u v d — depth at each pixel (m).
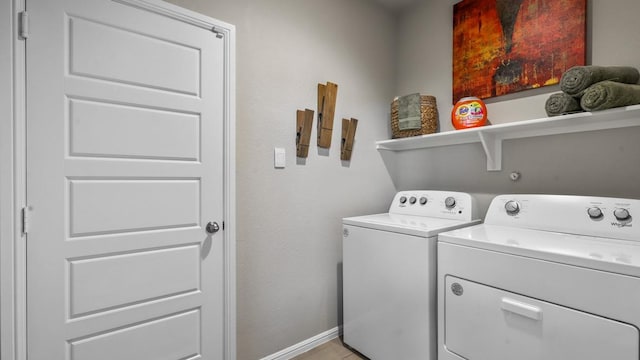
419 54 2.30
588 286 0.96
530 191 1.73
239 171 1.59
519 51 1.75
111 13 1.22
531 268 1.09
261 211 1.67
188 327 1.42
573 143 1.58
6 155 1.03
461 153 2.06
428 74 2.24
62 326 1.13
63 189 1.13
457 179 2.08
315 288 1.92
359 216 2.08
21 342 1.06
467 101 1.84
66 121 1.14
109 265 1.23
